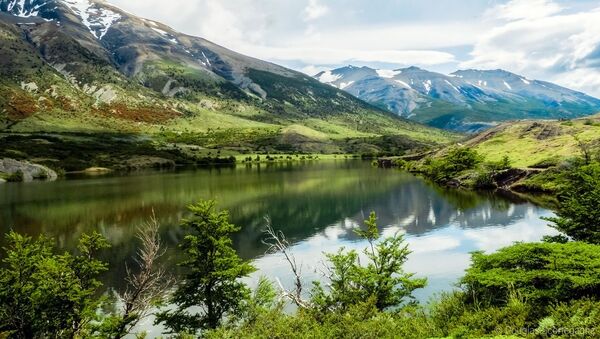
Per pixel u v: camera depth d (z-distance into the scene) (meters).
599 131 124.00
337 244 62.91
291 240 66.19
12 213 90.50
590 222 33.47
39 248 27.91
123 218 83.62
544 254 19.25
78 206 98.38
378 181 140.25
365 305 19.67
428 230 68.81
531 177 103.25
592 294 16.03
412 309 21.64
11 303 24.33
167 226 75.88
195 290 31.41
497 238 61.44
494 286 19.34
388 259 31.50
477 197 99.12
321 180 146.88
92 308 26.41
